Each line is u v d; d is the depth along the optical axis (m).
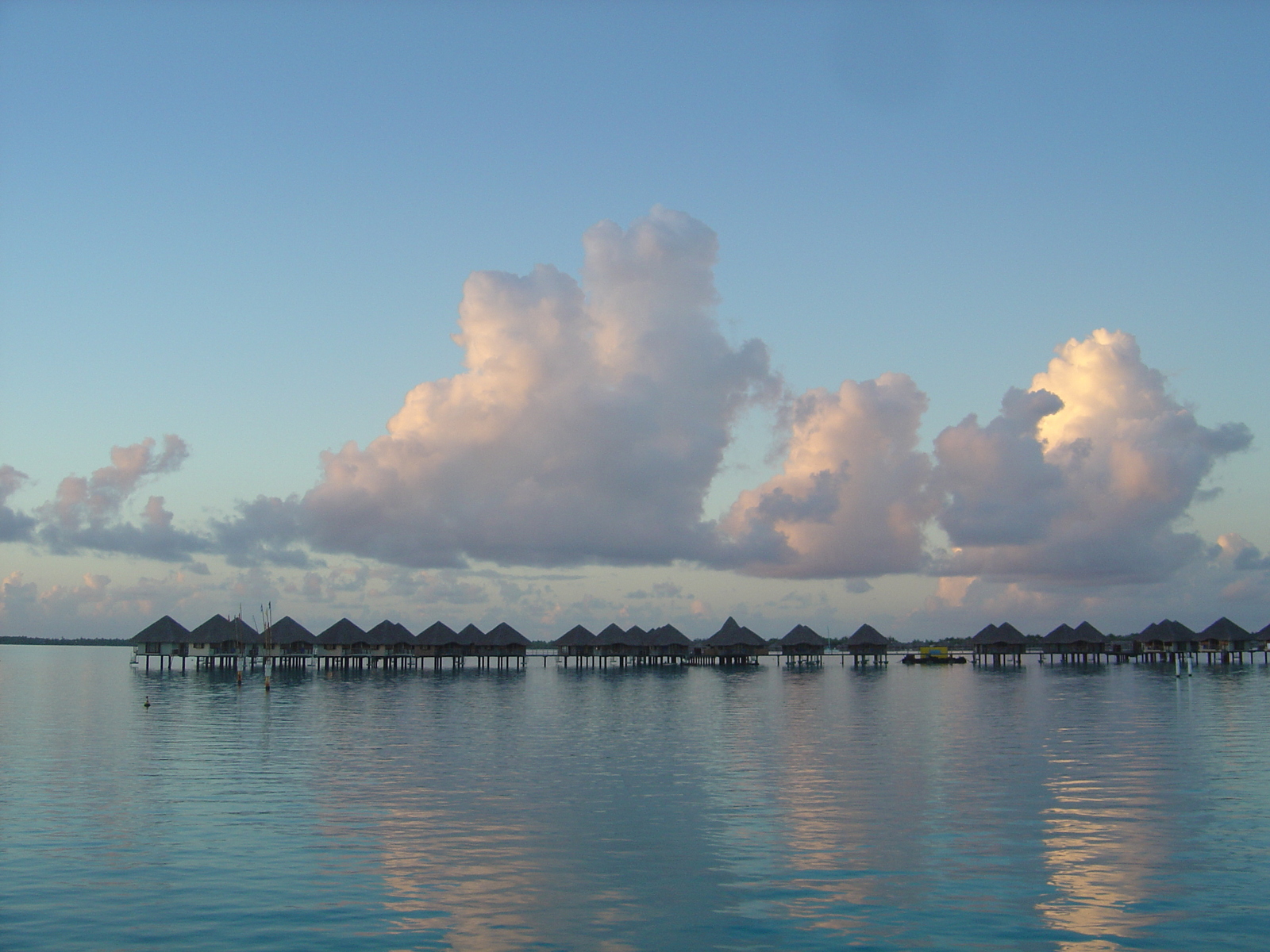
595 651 127.31
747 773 31.06
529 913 16.62
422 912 16.66
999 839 21.69
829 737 41.38
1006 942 15.33
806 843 21.27
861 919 16.33
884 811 24.72
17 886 18.14
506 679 98.75
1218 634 122.62
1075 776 30.11
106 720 49.19
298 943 15.23
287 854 20.36
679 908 16.88
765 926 16.05
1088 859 19.94
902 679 95.69
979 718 50.00
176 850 20.70
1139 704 58.66
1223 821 23.39
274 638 109.31
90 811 24.77
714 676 106.88
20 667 134.88
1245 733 41.69
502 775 30.67
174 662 157.12
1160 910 16.81
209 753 36.09
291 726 46.53
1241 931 15.80
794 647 131.75
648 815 24.25
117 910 16.78
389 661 126.50
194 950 14.95
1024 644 129.75
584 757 34.97
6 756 35.16
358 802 25.94
